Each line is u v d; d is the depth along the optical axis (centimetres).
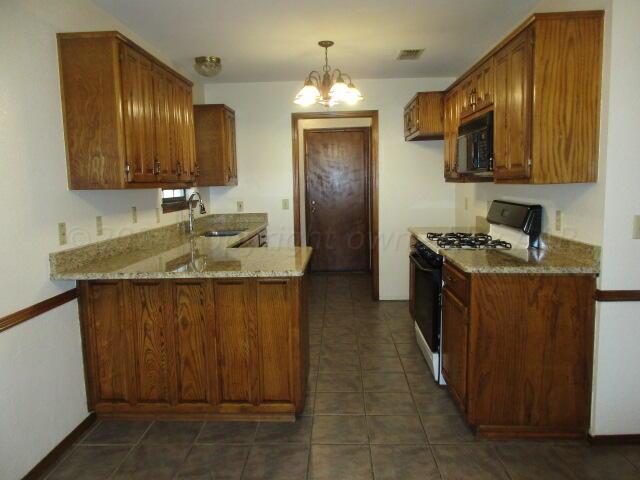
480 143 301
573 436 239
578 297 230
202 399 259
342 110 496
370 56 398
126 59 250
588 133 225
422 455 228
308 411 272
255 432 250
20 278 211
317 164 657
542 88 224
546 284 230
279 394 257
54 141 237
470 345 236
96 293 254
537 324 233
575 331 232
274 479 211
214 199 512
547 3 274
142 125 269
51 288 233
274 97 497
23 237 213
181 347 255
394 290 520
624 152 217
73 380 247
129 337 256
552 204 274
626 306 226
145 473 217
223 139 456
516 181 249
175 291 252
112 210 296
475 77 322
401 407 275
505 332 234
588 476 211
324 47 370
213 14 296
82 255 259
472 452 230
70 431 243
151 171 281
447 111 409
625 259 223
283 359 255
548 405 237
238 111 500
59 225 240
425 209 505
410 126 460
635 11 211
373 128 497
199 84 484
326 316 462
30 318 215
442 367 299
